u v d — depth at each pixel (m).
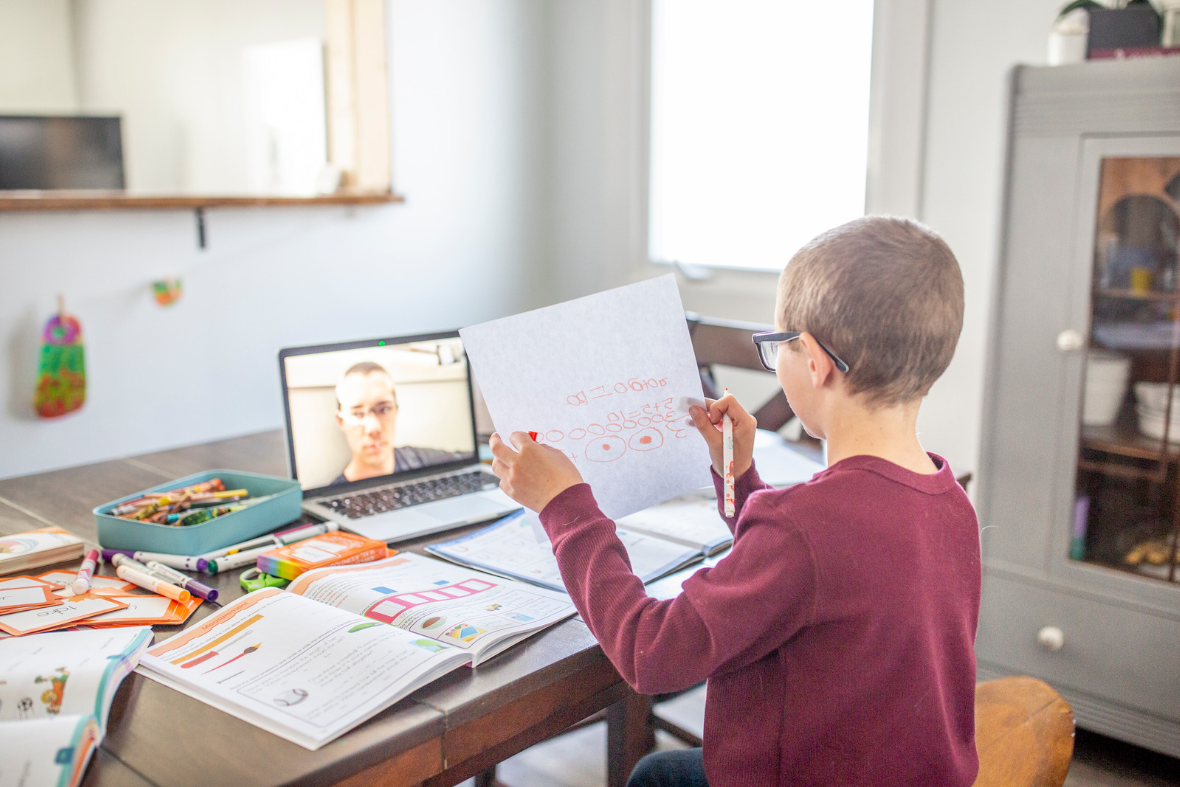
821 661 0.76
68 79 4.80
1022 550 2.04
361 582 1.02
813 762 0.78
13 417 2.32
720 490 1.05
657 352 1.03
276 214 2.73
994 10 2.31
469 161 3.20
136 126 4.35
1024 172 1.92
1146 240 1.80
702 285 3.08
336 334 2.93
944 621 0.80
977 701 1.14
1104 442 1.90
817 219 2.81
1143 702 1.90
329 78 3.12
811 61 2.76
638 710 1.24
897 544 0.76
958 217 2.45
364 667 0.82
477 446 1.50
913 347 0.77
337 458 1.36
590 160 3.32
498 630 0.89
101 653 0.84
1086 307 1.88
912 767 0.77
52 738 0.69
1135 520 1.89
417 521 1.26
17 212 2.25
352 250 2.93
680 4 3.07
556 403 1.00
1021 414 2.00
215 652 0.86
